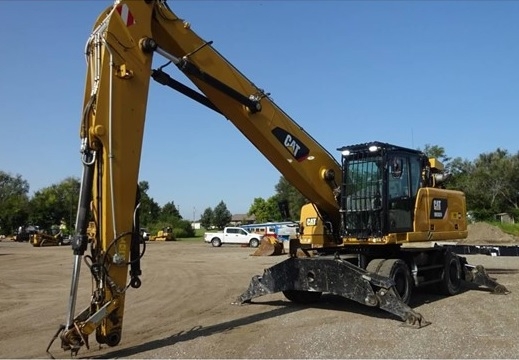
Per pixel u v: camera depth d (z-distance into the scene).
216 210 116.06
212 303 12.25
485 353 7.04
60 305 12.35
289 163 10.27
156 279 18.16
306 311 10.63
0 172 114.12
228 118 9.45
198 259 27.73
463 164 70.56
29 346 8.11
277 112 10.05
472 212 64.12
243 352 7.29
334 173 11.24
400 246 11.95
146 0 7.83
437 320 9.49
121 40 7.45
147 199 90.25
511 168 64.56
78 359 7.11
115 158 7.22
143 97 7.65
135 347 7.76
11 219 86.69
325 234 11.62
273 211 99.38
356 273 9.77
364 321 9.42
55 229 63.38
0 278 18.58
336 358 6.90
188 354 7.23
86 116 7.17
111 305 6.94
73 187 92.75
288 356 7.04
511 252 17.05
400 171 11.22
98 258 7.02
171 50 8.53
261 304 11.77
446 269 12.80
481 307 10.92
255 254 30.22
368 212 10.79
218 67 9.02
